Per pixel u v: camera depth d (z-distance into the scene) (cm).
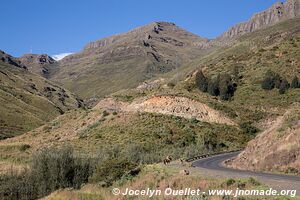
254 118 8131
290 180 2495
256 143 3966
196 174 2970
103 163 3734
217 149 6581
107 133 7594
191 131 7294
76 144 7362
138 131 7331
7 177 4088
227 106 8525
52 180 3728
